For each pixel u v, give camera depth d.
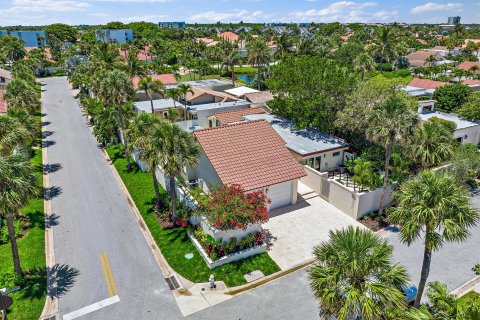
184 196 26.56
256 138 29.44
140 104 51.84
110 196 31.14
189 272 20.80
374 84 33.91
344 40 140.38
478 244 23.16
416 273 20.31
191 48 117.56
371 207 26.81
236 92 55.84
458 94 46.22
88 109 51.88
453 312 12.62
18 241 23.59
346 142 35.69
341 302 12.52
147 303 18.55
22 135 27.16
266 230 24.92
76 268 21.41
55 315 17.80
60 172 36.53
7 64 106.75
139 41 129.50
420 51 101.44
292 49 83.94
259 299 18.72
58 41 152.12
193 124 44.53
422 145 27.08
